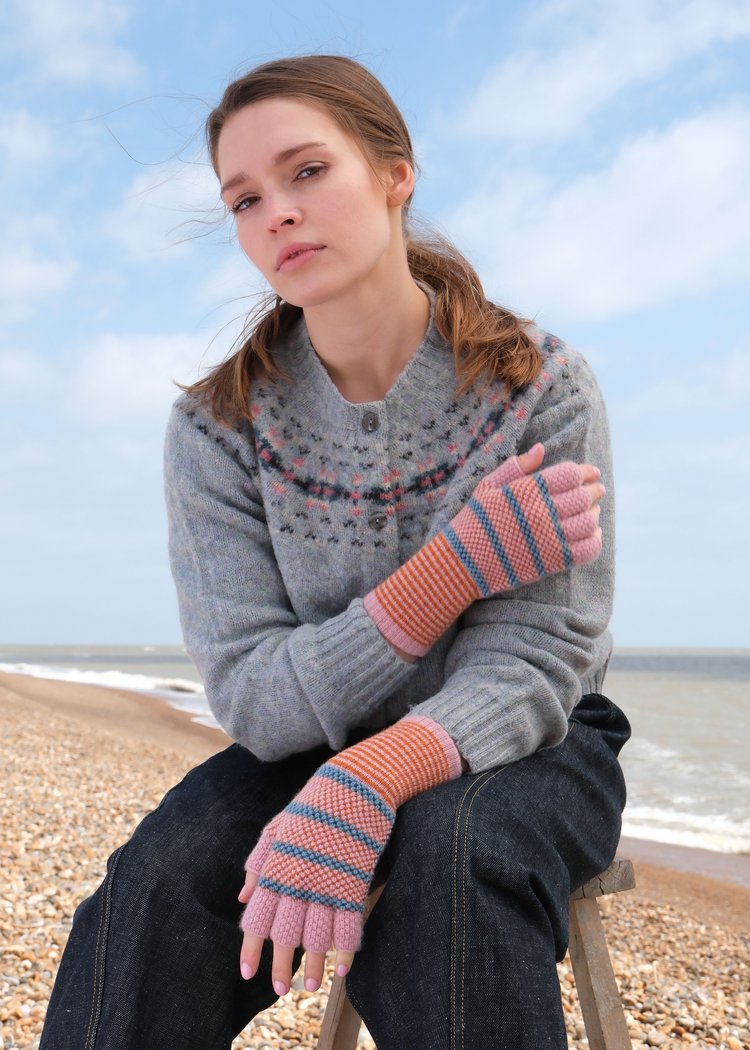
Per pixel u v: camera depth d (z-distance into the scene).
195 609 1.94
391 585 1.72
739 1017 4.43
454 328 1.86
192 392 2.06
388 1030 1.44
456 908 1.38
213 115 1.88
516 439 1.86
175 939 1.55
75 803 8.21
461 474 1.85
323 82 1.76
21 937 4.39
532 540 1.68
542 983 1.36
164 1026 1.52
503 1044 1.32
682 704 34.78
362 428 1.88
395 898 1.45
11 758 10.73
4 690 22.47
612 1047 1.84
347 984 1.56
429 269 2.00
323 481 1.93
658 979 5.00
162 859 1.59
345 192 1.73
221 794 1.74
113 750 13.13
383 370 1.92
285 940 1.44
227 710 1.80
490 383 1.88
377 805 1.49
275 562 1.97
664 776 16.55
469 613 1.82
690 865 9.38
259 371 2.02
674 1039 3.99
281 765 1.85
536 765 1.67
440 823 1.45
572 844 1.62
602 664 1.95
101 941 1.51
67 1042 1.44
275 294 2.08
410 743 1.55
